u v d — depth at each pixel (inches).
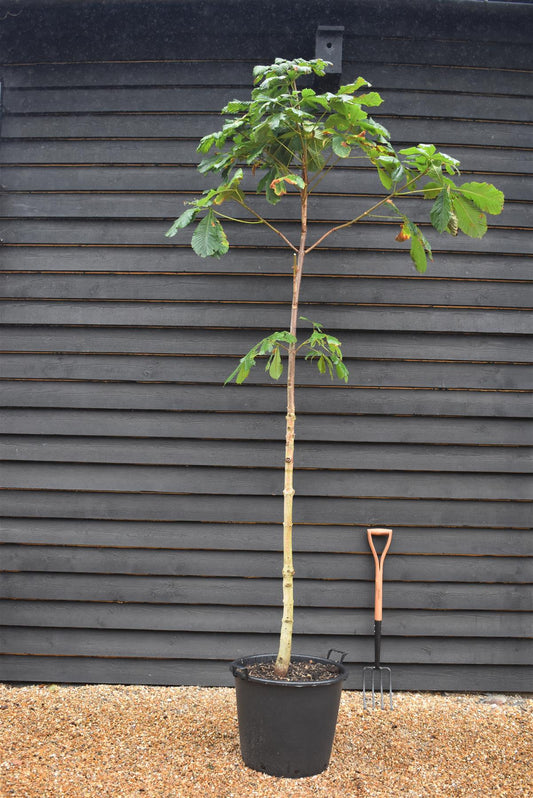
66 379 128.2
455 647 125.5
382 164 99.3
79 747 98.4
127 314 128.6
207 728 106.4
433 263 128.6
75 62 131.7
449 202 93.0
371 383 127.3
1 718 108.7
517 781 92.8
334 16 129.3
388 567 126.0
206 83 130.5
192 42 131.1
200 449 127.0
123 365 128.1
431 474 127.3
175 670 125.3
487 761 98.8
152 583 126.0
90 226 130.0
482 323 128.4
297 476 126.4
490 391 128.2
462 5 126.7
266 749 91.3
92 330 128.9
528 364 128.6
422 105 130.0
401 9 127.5
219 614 125.5
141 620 125.4
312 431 126.7
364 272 128.1
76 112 131.2
